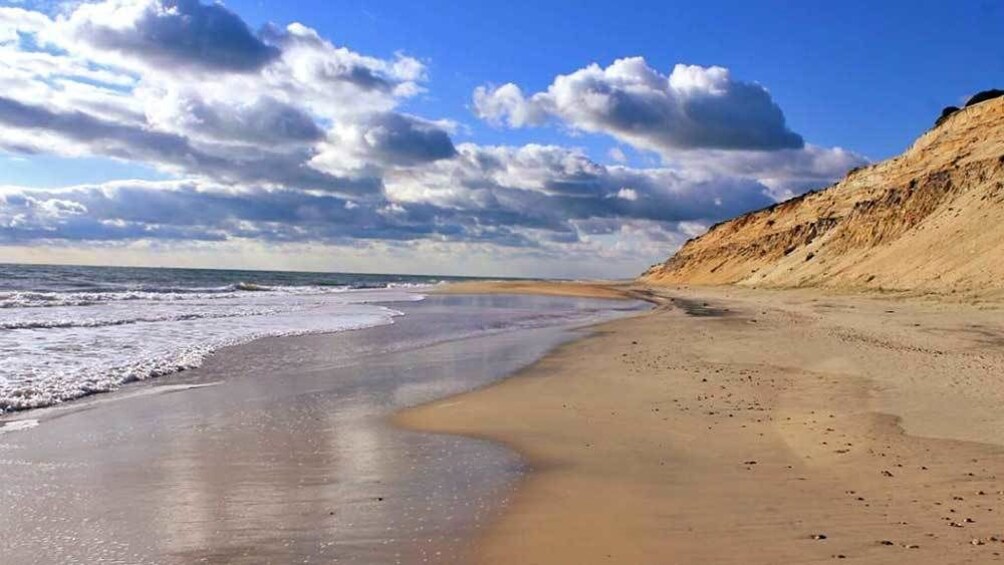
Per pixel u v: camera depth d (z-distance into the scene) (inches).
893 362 624.1
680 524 250.2
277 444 382.6
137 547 234.7
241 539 241.0
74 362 671.8
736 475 314.5
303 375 641.6
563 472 324.5
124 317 1191.6
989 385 506.9
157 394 538.3
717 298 2222.0
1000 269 1310.3
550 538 238.4
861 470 315.3
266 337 944.3
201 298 1984.5
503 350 836.6
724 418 439.8
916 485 291.1
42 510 272.1
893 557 214.5
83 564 221.0
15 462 341.7
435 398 528.7
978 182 1884.8
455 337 993.5
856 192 3021.7
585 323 1254.9
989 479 296.8
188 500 284.2
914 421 407.2
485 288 3275.1
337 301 2005.4
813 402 477.4
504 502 279.4
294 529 250.2
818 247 2588.6
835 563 210.8
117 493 293.3
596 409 478.9
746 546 227.1
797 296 1911.9
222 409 481.4
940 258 1572.3
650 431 409.7
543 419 447.8
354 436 402.3
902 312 1160.2
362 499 284.7
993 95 2534.5
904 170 2367.1
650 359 728.3
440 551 228.1
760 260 3353.8
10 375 586.6
